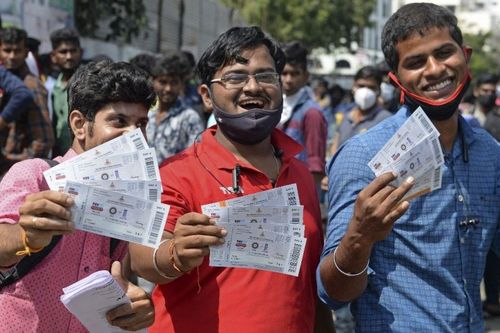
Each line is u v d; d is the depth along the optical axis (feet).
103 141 8.67
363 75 24.99
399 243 9.35
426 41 9.30
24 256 8.17
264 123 9.39
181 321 9.16
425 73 9.32
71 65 21.95
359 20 105.60
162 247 8.49
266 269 8.45
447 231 9.36
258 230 8.38
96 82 8.65
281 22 94.94
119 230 7.54
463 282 9.39
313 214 9.89
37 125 19.72
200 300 9.06
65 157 8.90
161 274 8.56
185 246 8.11
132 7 34.42
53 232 7.22
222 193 9.30
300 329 9.32
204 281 9.09
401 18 9.50
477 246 9.55
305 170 10.30
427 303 9.27
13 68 20.22
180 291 9.18
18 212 7.88
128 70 8.79
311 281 9.69
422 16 9.36
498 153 9.98
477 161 9.72
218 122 9.59
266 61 9.55
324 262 9.15
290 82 18.30
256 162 9.73
